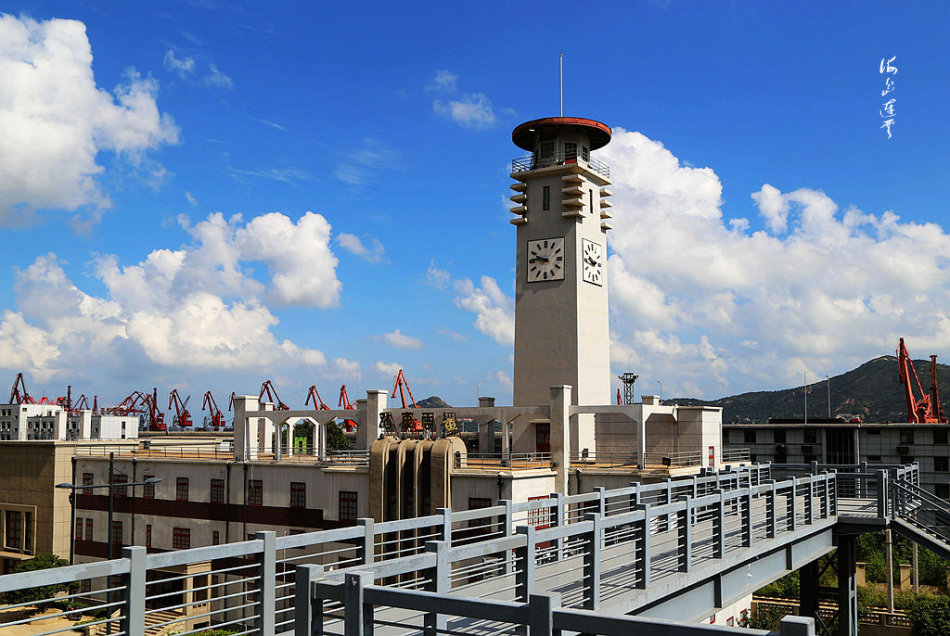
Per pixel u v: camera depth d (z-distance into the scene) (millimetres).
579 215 66125
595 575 18406
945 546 36281
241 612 59562
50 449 71562
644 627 9211
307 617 12102
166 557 12656
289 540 14742
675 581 21172
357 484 55875
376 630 16703
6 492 74250
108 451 73875
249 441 64125
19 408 151000
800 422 117188
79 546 70125
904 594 66688
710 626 8930
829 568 74188
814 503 39844
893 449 104562
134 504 65125
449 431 55312
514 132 70188
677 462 57188
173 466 65750
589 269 67438
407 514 53031
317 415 61312
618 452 62688
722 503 24531
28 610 61594
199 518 63719
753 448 112188
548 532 16922
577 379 63969
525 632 13969
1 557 72562
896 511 37719
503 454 54938
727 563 24094
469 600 10477
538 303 66938
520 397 66500
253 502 61156
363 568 12914
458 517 18938
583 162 67438
